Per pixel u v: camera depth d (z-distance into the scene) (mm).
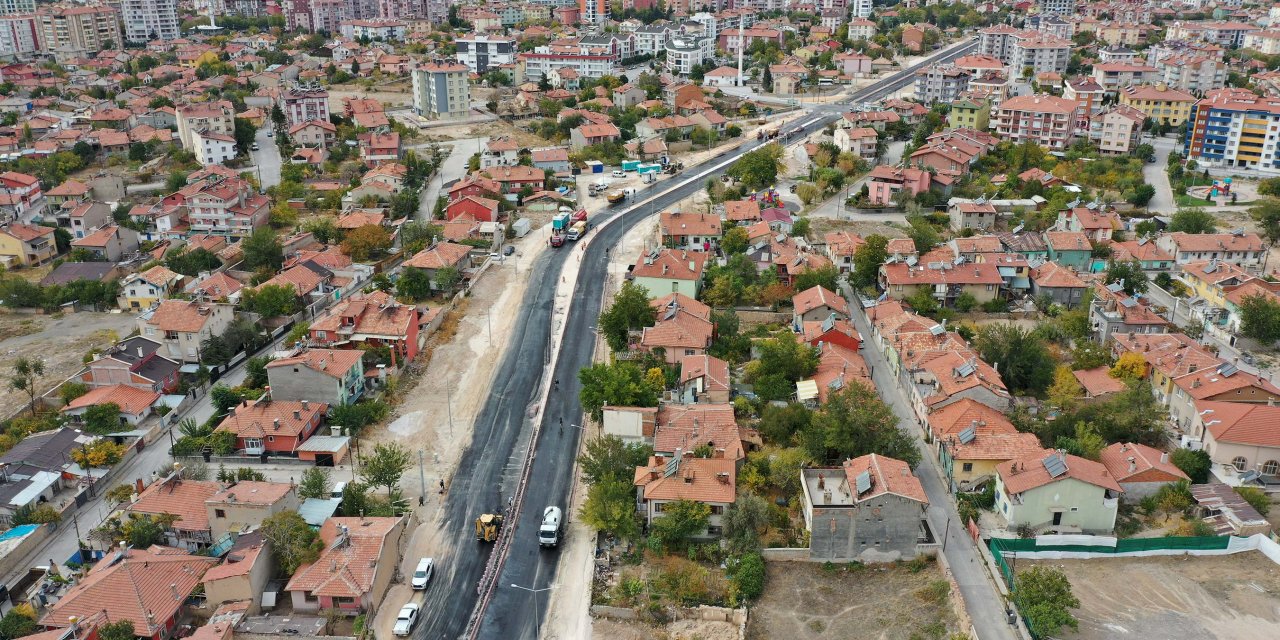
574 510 109250
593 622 91375
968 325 152250
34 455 115125
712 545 98812
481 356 148375
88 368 137750
